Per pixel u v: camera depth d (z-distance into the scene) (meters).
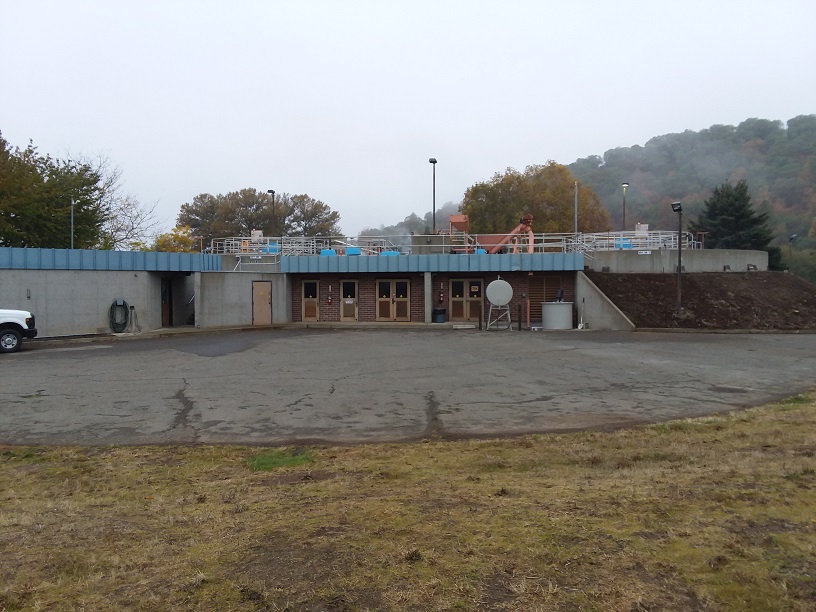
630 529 3.98
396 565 3.48
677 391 11.32
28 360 16.00
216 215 72.31
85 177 38.25
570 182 58.12
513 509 4.51
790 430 7.80
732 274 29.86
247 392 11.47
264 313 27.47
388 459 6.88
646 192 97.88
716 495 4.67
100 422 9.20
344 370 14.06
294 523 4.36
